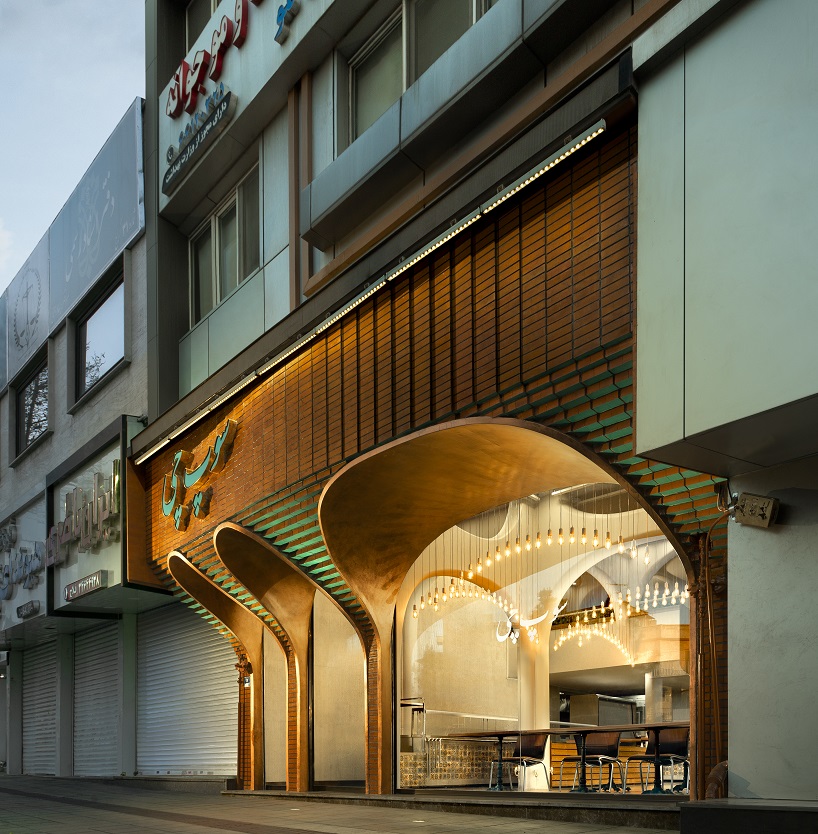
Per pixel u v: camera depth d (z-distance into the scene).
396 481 12.83
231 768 19.28
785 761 7.38
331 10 15.41
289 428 14.41
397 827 10.30
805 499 7.62
